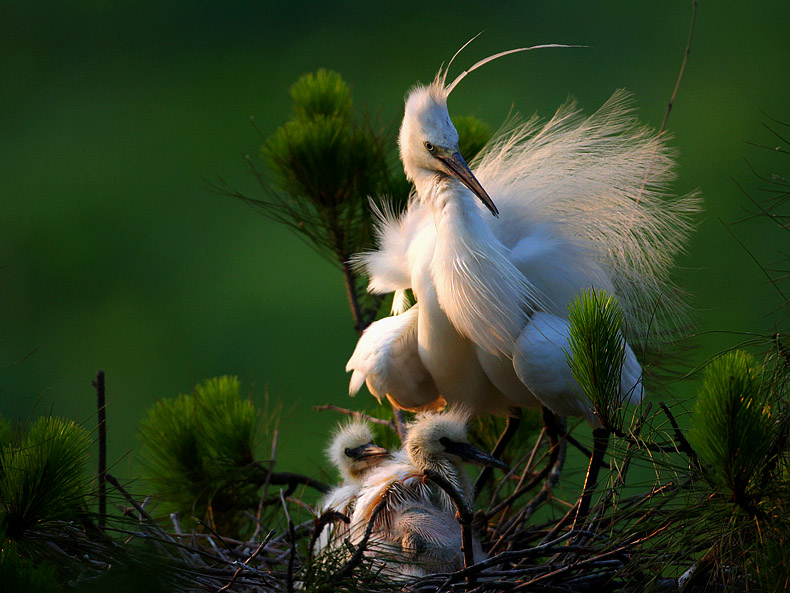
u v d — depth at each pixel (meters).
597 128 11.09
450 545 10.89
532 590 10.80
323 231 11.24
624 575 10.78
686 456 10.74
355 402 14.91
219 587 10.79
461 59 31.28
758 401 10.65
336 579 10.71
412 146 11.05
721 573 10.72
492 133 11.33
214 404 11.11
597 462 10.90
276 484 11.12
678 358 11.10
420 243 11.07
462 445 10.97
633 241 11.05
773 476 10.68
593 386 10.74
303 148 11.17
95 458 10.91
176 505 11.08
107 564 10.77
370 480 10.98
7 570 10.59
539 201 11.07
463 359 11.06
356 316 11.23
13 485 10.70
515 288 10.98
